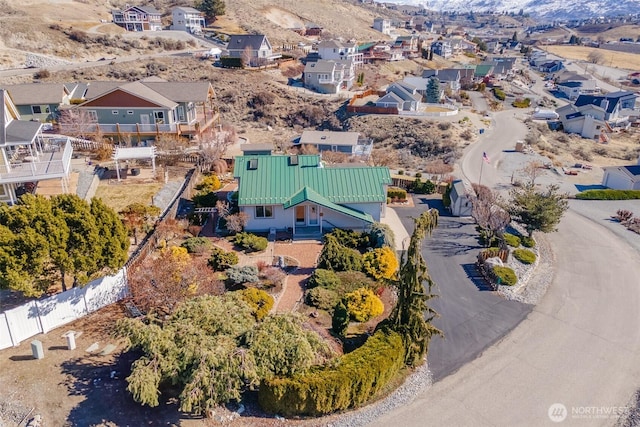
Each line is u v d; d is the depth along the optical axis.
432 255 34.16
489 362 23.22
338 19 182.62
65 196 23.66
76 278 23.23
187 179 42.00
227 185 43.56
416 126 73.75
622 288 30.66
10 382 19.38
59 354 21.05
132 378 16.91
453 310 27.59
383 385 20.48
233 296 22.20
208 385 16.92
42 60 84.12
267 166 37.47
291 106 83.69
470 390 21.28
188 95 53.25
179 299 23.06
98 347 21.67
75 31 96.38
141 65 87.88
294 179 36.78
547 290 30.23
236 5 151.00
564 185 52.12
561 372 22.62
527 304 28.50
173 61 92.38
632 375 22.52
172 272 24.03
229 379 17.25
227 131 60.28
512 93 112.69
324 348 19.80
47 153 36.91
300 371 18.47
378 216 36.91
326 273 28.45
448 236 37.31
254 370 17.84
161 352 17.91
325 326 24.48
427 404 20.36
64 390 19.16
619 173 50.19
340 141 58.22
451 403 20.47
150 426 17.89
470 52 178.62
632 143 78.62
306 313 25.47
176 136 50.31
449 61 150.50
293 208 35.19
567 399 20.91
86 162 43.38
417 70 128.62
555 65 154.25
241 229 34.88
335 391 18.58
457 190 41.97
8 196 33.09
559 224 41.12
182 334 18.44
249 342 18.73
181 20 123.94
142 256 27.81
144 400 16.70
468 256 34.12
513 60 145.75
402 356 21.34
